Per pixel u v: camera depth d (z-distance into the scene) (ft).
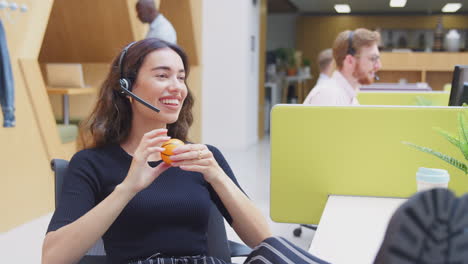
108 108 5.09
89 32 18.67
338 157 6.64
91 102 19.66
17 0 12.53
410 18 49.11
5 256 10.66
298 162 6.76
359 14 49.67
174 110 4.99
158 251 4.84
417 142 6.45
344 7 45.68
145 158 4.39
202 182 5.19
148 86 4.92
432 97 12.07
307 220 6.83
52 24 18.67
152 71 4.93
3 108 12.13
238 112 25.58
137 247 4.83
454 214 2.14
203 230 5.10
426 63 26.71
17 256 10.68
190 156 4.54
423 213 2.15
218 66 25.48
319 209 6.77
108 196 4.41
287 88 38.45
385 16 49.39
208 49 25.46
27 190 12.93
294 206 6.84
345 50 9.16
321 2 43.32
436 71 27.27
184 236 4.93
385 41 49.52
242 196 4.97
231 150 25.39
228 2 25.09
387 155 6.53
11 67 12.53
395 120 6.47
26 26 12.93
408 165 6.49
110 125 5.10
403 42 49.44
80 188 4.79
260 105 29.66
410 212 2.16
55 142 13.85
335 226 5.03
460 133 4.88
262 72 29.73
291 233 12.33
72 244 4.30
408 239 2.19
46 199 13.53
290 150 6.76
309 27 50.49
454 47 27.37
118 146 5.10
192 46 24.06
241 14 25.08
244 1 25.04
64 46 19.42
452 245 2.19
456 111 6.32
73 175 4.87
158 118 4.97
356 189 6.64
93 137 5.10
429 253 2.21
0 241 11.58
